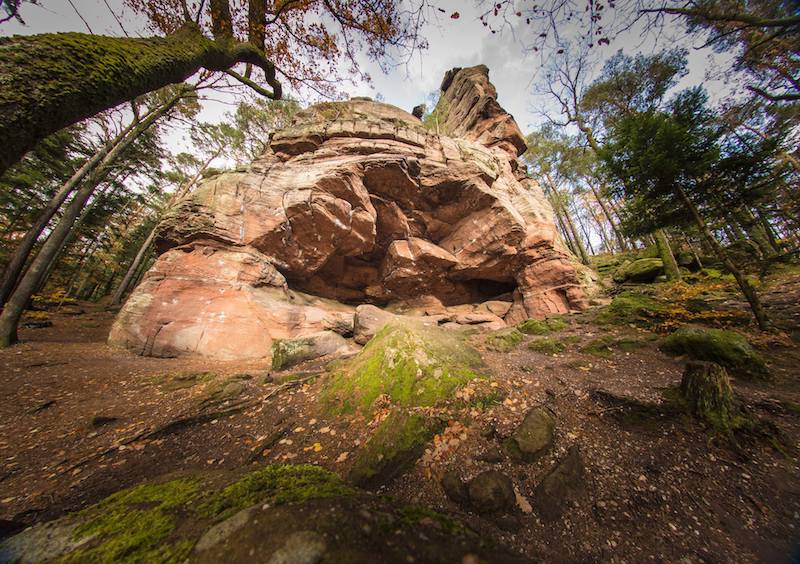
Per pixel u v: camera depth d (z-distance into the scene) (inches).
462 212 677.3
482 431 155.0
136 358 348.8
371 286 716.0
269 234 500.4
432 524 67.5
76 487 123.5
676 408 158.1
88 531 68.6
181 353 374.0
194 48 152.0
